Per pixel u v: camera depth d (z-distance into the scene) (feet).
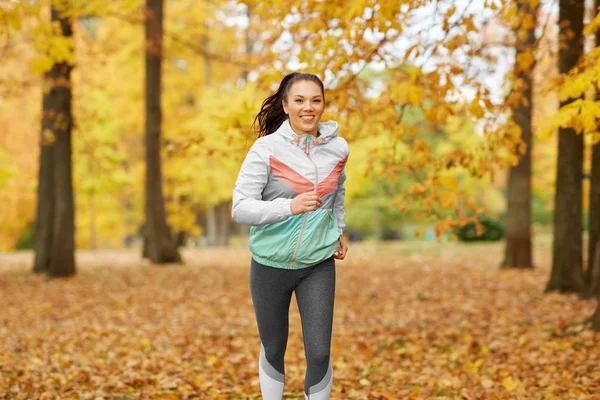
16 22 19.33
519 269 43.52
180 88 75.00
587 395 13.58
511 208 44.19
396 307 29.09
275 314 10.02
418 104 14.96
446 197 16.72
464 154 17.49
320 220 9.39
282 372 10.52
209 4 64.85
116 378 16.28
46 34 20.53
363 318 26.30
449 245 74.02
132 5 34.68
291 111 9.53
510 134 17.30
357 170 66.03
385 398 14.12
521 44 24.13
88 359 18.97
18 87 40.14
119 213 102.01
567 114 13.55
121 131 88.94
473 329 22.61
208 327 24.75
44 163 45.19
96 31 63.31
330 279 9.87
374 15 15.31
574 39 25.58
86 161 72.84
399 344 20.79
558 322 22.41
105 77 64.28
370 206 90.38
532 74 25.13
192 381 16.08
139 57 61.36
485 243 76.74
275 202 8.88
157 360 18.74
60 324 25.68
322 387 9.73
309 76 9.62
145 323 25.88
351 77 17.81
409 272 43.98
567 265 30.09
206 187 77.82
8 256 65.51
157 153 51.24
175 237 83.41
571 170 29.45
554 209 30.45
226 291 35.37
